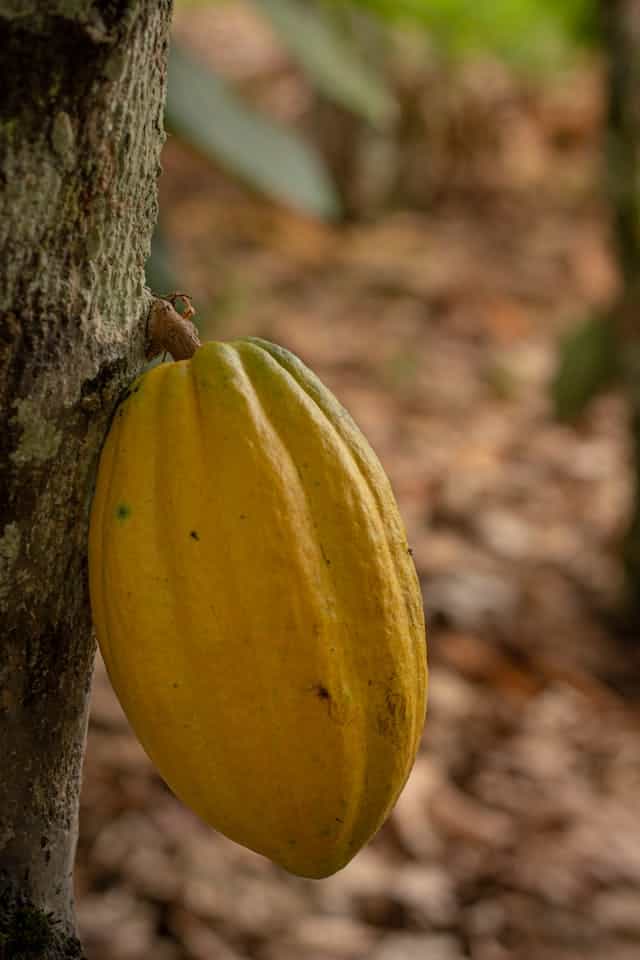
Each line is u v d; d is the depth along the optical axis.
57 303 0.86
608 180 2.69
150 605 0.87
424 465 3.45
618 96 2.65
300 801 0.88
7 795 0.90
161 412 0.88
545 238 5.38
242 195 5.52
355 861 1.96
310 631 0.87
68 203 0.85
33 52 0.83
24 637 0.89
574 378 2.81
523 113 6.21
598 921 1.88
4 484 0.87
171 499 0.87
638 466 2.76
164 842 1.92
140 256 0.89
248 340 0.90
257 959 1.73
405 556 0.91
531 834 2.07
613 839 2.06
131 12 0.84
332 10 2.47
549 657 2.59
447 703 2.39
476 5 3.34
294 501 0.87
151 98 0.87
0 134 0.84
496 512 3.20
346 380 3.97
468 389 3.99
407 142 5.55
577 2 2.90
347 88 1.75
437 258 5.12
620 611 2.78
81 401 0.88
